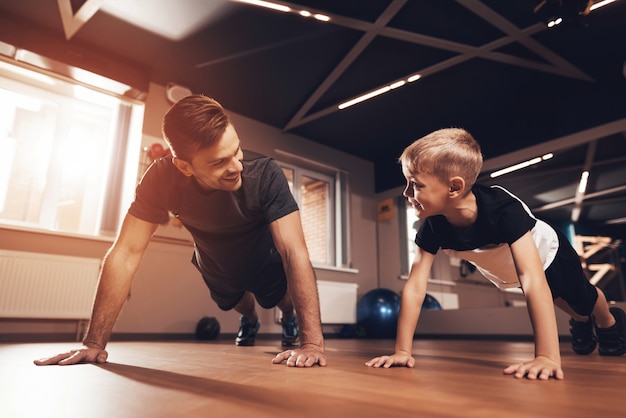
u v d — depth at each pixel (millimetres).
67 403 541
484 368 1069
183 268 3520
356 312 4551
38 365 1011
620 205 4078
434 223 1210
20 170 3182
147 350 1813
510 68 3527
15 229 2828
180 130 962
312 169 4961
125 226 1209
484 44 3211
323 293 4293
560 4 2625
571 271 1377
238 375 852
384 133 4684
